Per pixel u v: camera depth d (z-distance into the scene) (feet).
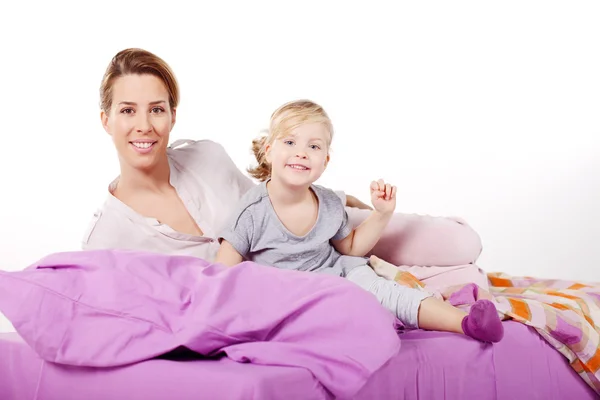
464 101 15.19
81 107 14.74
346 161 15.39
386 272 7.90
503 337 6.79
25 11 14.65
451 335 6.55
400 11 15.31
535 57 15.07
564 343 7.13
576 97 14.94
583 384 7.23
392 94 15.34
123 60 8.18
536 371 6.95
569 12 15.02
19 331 5.56
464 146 15.16
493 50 15.14
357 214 8.79
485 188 15.03
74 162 14.66
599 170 14.75
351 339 5.52
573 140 14.90
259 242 7.74
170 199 8.59
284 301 5.66
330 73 15.46
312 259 7.83
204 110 15.19
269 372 5.05
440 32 15.25
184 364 5.26
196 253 8.43
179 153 8.91
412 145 15.28
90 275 5.82
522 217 14.84
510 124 15.07
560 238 14.70
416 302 6.83
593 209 14.69
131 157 8.18
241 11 15.25
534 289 8.57
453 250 8.60
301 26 15.43
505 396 6.70
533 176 14.93
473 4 15.21
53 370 5.71
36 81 14.61
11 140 14.42
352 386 5.33
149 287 5.70
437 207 15.15
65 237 14.46
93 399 5.51
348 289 5.72
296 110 7.67
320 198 8.03
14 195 14.35
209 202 8.70
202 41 15.20
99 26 14.75
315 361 5.36
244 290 5.69
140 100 8.07
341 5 15.43
